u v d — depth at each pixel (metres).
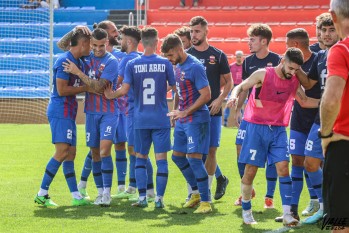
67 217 19.55
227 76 23.06
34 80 63.69
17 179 27.36
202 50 23.17
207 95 20.20
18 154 36.09
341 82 10.98
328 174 11.43
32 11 70.94
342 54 11.09
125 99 23.81
